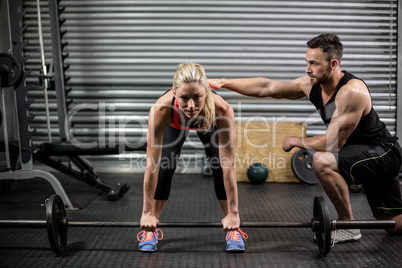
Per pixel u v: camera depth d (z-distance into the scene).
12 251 1.80
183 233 2.06
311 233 2.06
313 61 1.74
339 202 1.87
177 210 2.49
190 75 1.39
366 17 3.43
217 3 3.47
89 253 1.77
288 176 3.34
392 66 3.46
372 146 1.84
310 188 3.14
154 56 3.53
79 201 2.71
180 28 3.50
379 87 3.48
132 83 3.55
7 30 3.47
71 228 2.13
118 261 1.68
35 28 3.52
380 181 1.90
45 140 3.61
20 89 2.41
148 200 1.67
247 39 3.50
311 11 3.46
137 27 3.51
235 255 1.75
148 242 1.79
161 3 3.48
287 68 3.52
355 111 1.72
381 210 1.94
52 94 3.55
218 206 2.59
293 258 1.71
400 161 1.87
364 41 3.46
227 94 3.51
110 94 3.55
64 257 1.72
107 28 3.52
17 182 3.31
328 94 1.85
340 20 3.45
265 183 3.33
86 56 3.54
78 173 2.76
